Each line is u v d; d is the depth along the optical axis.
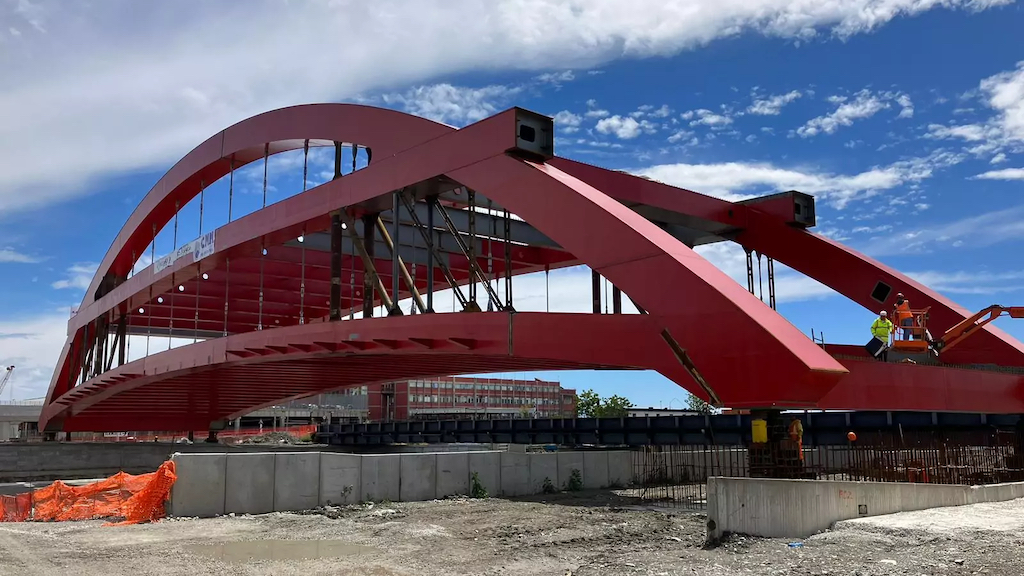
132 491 23.94
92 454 55.88
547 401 138.62
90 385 58.19
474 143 28.12
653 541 17.94
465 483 28.23
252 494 23.53
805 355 20.77
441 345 29.91
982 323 30.61
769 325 21.31
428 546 17.45
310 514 23.17
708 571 12.92
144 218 57.53
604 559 15.32
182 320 73.44
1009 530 14.91
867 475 29.30
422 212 42.62
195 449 58.50
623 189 33.28
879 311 34.00
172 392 57.34
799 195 37.31
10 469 52.75
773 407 21.58
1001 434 30.36
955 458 28.25
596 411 95.44
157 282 51.12
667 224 39.53
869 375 24.39
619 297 35.94
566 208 25.20
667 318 23.02
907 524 15.78
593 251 24.58
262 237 40.28
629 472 33.34
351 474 25.50
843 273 35.03
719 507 16.39
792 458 22.38
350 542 18.05
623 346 24.08
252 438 79.00
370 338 32.25
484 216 44.06
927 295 32.56
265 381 52.12
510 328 27.08
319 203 36.03
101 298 61.69
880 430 32.19
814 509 16.14
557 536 18.91
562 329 25.64
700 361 22.30
